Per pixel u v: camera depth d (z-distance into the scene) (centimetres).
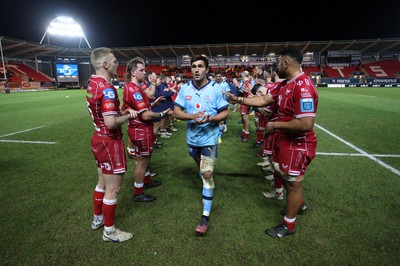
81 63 4191
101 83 233
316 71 4025
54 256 237
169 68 4341
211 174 281
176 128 870
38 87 3512
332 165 463
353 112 1113
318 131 747
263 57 4303
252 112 1253
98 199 271
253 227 281
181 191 372
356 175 417
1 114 1136
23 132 769
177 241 258
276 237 262
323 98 1745
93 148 251
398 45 3753
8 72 3481
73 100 1841
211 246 250
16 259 233
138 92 309
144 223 290
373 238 257
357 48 3953
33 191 370
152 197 344
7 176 425
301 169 245
